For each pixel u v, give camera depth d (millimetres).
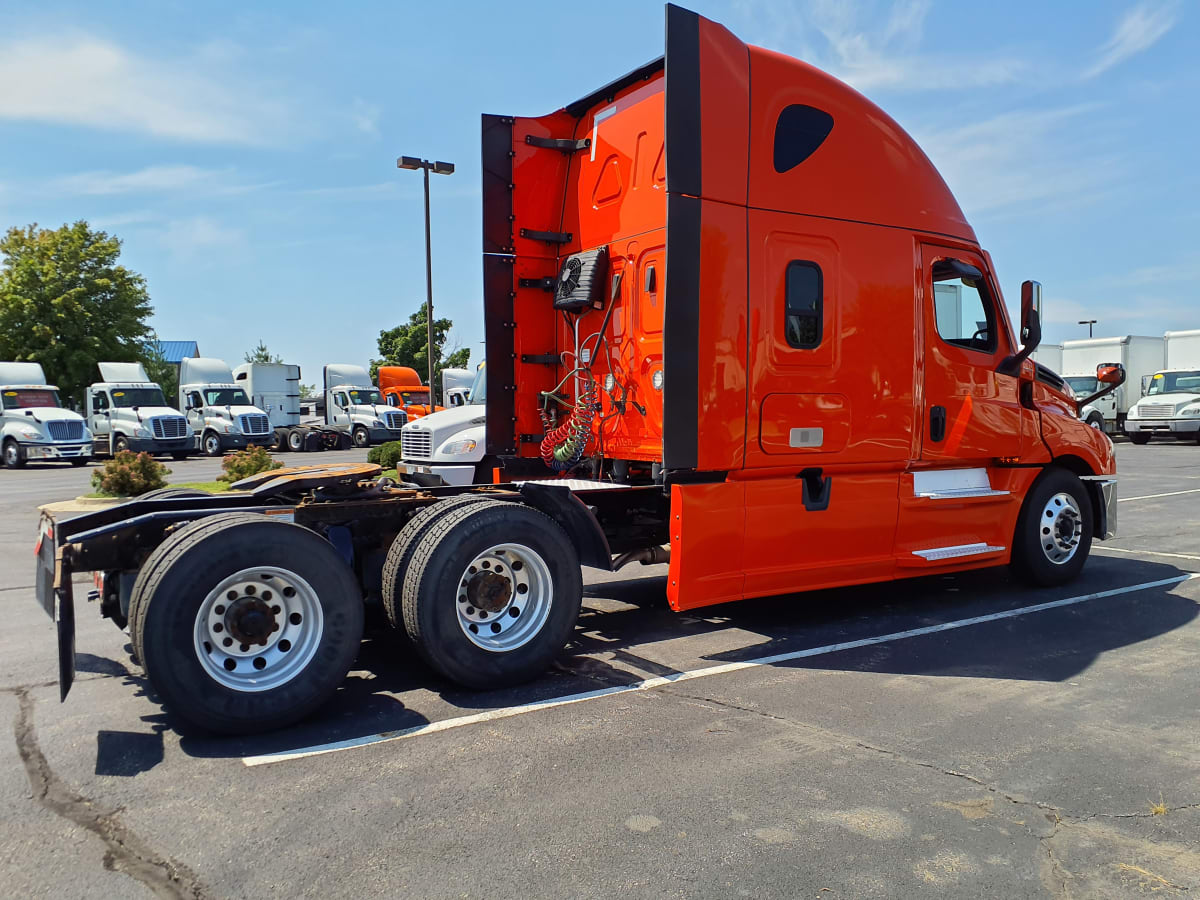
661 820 3236
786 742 3996
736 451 5520
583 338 6809
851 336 5996
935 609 6660
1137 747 3932
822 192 5875
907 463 6355
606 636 5945
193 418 33406
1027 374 7047
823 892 2758
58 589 4102
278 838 3117
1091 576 7824
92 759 3855
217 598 4105
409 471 10805
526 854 2992
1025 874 2867
